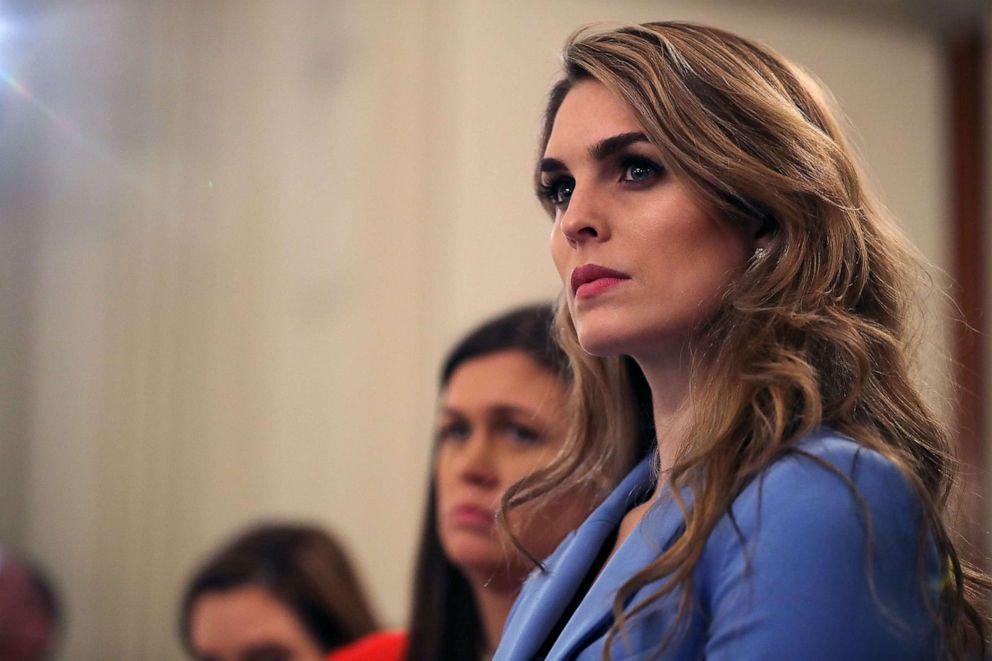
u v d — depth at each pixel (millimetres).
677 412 3207
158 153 19547
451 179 11758
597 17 11898
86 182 19891
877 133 12484
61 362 19891
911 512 2723
